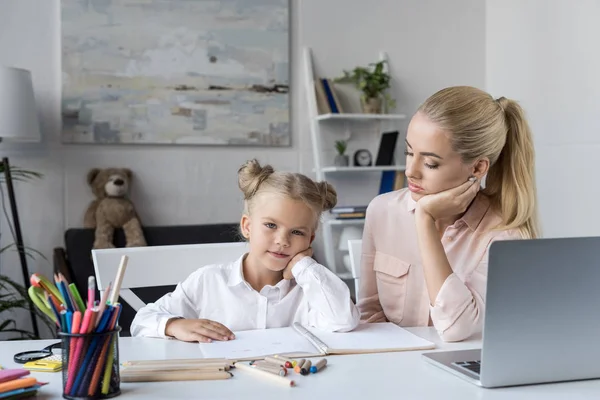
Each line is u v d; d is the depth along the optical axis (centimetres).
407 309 169
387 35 402
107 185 345
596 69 326
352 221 368
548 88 361
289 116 383
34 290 104
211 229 355
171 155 368
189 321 139
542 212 366
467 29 416
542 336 106
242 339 136
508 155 156
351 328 144
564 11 347
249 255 161
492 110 148
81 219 354
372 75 381
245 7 374
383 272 172
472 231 159
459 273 157
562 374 108
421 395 101
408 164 150
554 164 357
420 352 128
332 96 383
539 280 104
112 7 355
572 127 343
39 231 349
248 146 379
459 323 137
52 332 325
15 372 103
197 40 367
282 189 150
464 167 146
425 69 409
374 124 399
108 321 100
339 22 394
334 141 392
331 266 371
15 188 346
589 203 332
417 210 144
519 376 106
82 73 352
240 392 103
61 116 350
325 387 105
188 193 371
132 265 172
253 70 376
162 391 103
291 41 386
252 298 159
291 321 160
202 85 369
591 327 108
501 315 103
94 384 99
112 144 359
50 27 350
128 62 358
